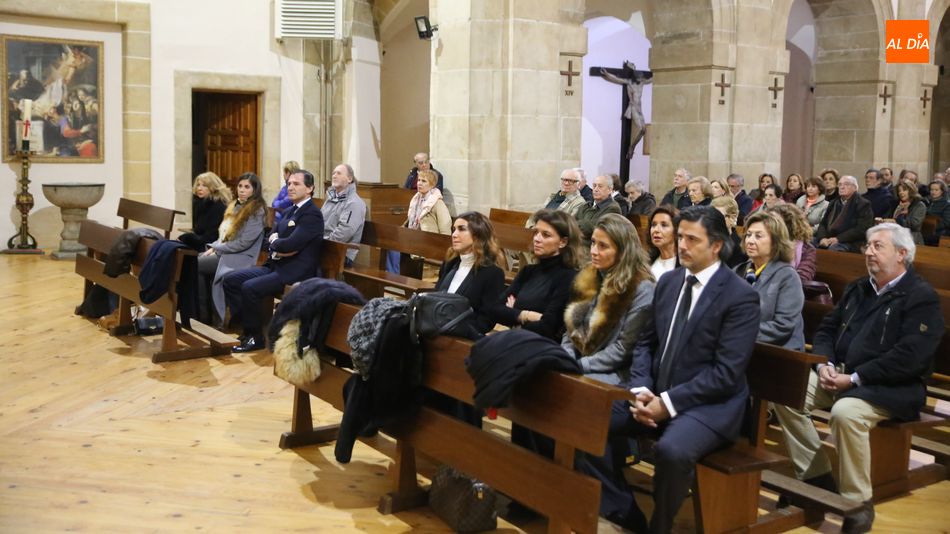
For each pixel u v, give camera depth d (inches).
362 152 514.9
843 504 149.6
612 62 639.8
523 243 290.5
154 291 246.2
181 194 483.5
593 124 638.5
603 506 144.3
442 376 145.1
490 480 136.4
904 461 170.1
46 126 449.1
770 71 480.7
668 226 179.8
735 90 467.8
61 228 459.2
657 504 132.4
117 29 464.1
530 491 129.3
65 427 193.3
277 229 268.5
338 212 300.7
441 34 390.6
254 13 490.9
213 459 176.7
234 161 514.6
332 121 515.2
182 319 270.2
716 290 140.7
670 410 136.3
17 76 439.8
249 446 184.5
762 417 148.9
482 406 127.6
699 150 466.3
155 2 466.0
